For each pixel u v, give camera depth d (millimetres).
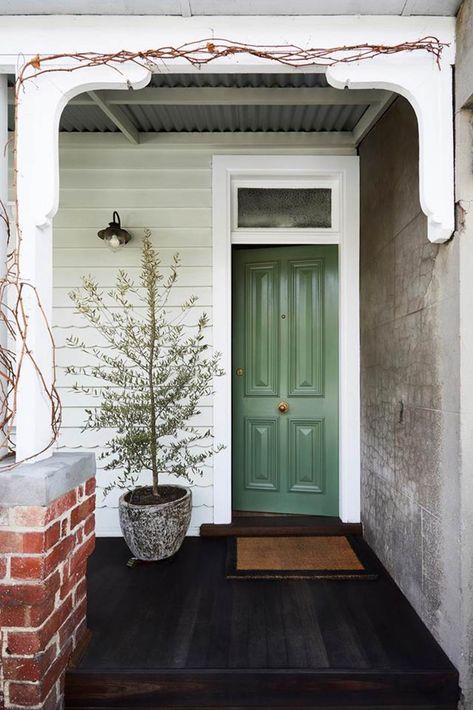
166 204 2805
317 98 2297
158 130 2760
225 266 2787
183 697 1567
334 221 2926
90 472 1764
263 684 1560
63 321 2791
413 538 1928
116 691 1560
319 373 2986
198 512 2775
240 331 3098
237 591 2080
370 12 1543
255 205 2961
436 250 1722
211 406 2779
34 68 1576
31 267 1569
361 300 2777
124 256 2805
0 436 1631
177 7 1525
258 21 1566
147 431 2473
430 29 1566
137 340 2439
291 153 2812
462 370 1528
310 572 2225
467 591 1520
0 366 1664
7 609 1374
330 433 2961
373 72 1593
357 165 2803
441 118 1579
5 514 1376
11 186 2506
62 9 1537
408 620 1848
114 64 1590
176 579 2201
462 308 1535
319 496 2979
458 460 1543
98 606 1961
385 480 2301
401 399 2078
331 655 1635
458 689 1545
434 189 1584
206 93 2301
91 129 2744
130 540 2312
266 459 3072
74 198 2801
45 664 1406
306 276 3008
